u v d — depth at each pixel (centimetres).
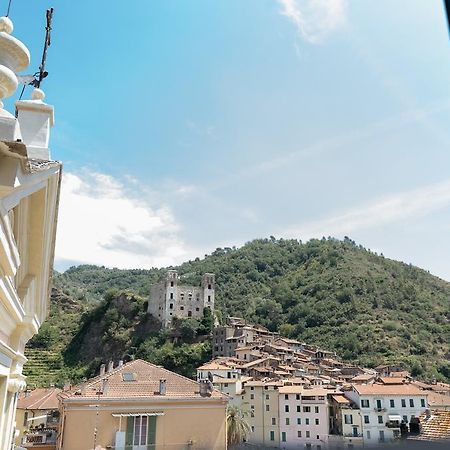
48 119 826
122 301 14562
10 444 794
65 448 2448
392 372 9800
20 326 753
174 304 13600
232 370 8375
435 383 9288
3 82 592
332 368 10356
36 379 11694
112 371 3031
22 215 649
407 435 1454
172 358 11981
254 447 4228
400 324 14538
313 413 6481
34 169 493
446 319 15338
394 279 18250
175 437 2662
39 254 751
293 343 12838
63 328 15338
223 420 2795
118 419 2578
